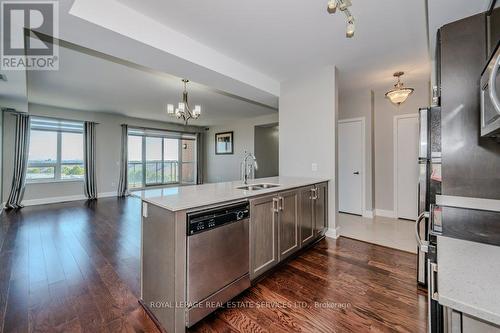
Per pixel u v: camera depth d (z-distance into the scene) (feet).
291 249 8.15
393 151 14.12
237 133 25.89
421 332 4.91
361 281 6.95
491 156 4.45
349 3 5.55
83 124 20.35
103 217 14.26
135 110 20.07
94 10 5.74
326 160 10.85
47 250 9.20
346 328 5.05
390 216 14.32
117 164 22.39
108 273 7.41
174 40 7.50
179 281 4.71
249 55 9.37
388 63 10.19
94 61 9.92
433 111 5.82
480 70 4.53
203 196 5.95
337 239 10.57
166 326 4.90
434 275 3.18
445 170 4.84
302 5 6.30
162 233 5.05
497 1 4.17
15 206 16.74
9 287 6.57
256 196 6.66
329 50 8.96
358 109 14.70
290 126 12.08
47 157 18.81
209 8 6.40
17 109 16.07
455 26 4.76
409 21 7.06
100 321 5.24
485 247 3.21
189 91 14.43
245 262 6.20
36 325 5.08
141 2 6.14
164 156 26.81
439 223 4.03
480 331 2.55
